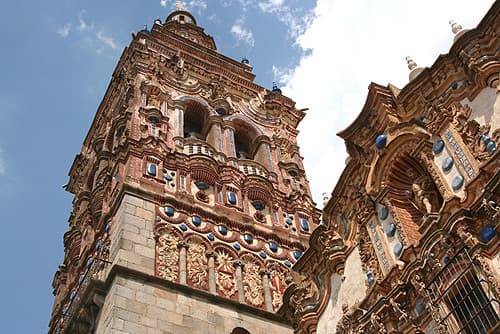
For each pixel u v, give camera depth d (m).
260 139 45.59
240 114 47.41
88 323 28.44
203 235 34.16
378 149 27.62
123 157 37.72
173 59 48.69
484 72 24.27
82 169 49.03
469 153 23.33
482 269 19.72
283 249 36.50
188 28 60.88
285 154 45.75
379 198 26.83
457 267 20.73
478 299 19.81
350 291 26.55
